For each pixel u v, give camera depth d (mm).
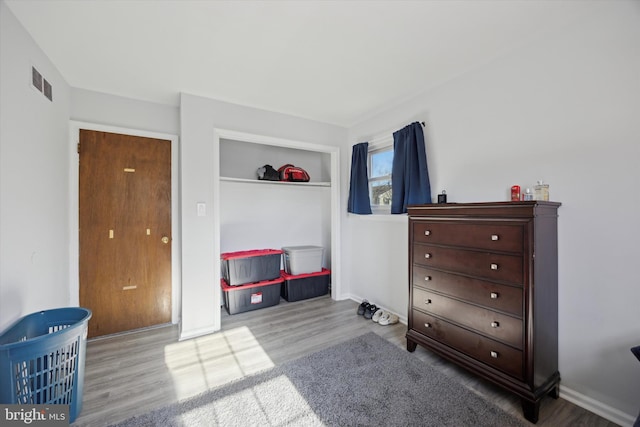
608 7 1479
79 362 1508
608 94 1485
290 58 2006
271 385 1784
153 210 2713
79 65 2049
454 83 2291
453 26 1662
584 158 1569
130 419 1488
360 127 3369
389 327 2707
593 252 1537
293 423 1470
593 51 1538
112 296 2549
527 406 1479
